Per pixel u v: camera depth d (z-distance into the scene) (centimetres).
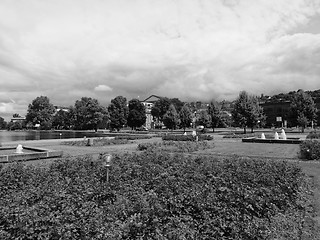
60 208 523
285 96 13712
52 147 2633
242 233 491
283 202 692
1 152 2023
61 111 11406
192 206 563
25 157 1669
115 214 520
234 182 761
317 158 1588
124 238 457
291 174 910
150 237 467
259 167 996
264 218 599
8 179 784
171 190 645
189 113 6862
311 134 3297
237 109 5028
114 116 8294
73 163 1076
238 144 2719
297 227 593
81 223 449
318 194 853
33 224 434
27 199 571
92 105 8012
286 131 5666
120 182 793
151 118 12875
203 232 496
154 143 2644
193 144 2527
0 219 461
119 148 2553
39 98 10656
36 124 10475
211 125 6281
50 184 712
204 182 781
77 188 670
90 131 8819
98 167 982
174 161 1164
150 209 511
